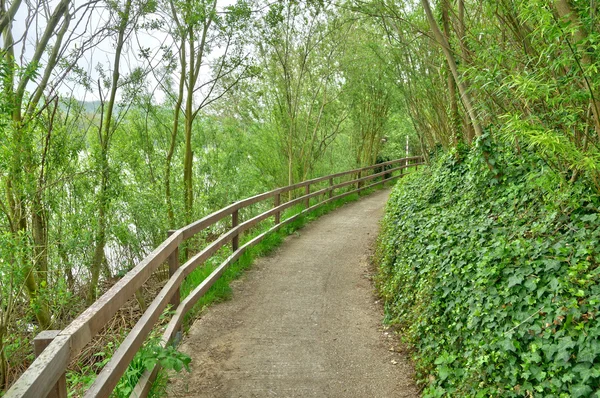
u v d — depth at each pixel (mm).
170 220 11977
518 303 3350
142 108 12211
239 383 3809
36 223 8219
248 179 16328
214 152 15977
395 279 5738
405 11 7852
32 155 7680
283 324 5137
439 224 5789
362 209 13602
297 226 10734
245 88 12531
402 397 3656
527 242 3793
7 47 7621
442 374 3543
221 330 4930
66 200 9562
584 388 2516
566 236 3607
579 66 2902
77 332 2219
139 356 3389
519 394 2896
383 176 19938
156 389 3410
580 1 3033
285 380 3877
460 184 6754
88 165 9602
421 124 10289
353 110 16062
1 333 6957
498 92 4230
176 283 4484
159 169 12633
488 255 3980
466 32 5195
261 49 12789
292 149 14328
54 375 1895
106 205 9305
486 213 5043
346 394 3682
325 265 7684
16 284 7535
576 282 3102
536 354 2896
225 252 7938
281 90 13461
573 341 2746
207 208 15000
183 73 11328
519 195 4742
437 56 8180
